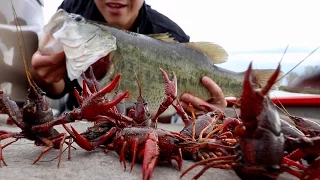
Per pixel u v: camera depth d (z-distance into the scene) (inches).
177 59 20.1
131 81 19.0
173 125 20.7
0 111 9.7
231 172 9.4
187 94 19.6
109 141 10.6
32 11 23.7
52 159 9.8
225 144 8.7
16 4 22.6
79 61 18.3
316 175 7.5
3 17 21.8
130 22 25.3
